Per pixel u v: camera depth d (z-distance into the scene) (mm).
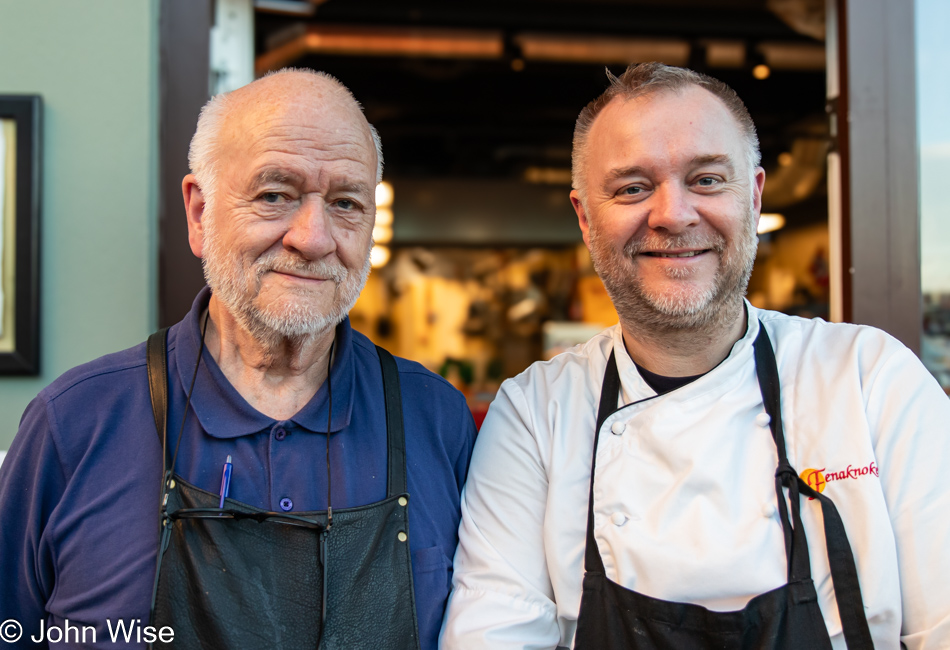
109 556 1117
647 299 1254
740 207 1256
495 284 6023
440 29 3775
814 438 1207
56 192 1855
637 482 1263
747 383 1295
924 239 2125
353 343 1367
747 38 3846
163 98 1920
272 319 1166
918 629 1115
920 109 2115
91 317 1858
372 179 1248
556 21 3682
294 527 1114
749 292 5691
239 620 1054
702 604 1153
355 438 1265
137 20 1878
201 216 1271
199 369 1224
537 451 1370
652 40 3922
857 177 2074
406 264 6008
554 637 1282
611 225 1275
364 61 4141
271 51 3691
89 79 1864
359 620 1113
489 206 6043
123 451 1167
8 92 1846
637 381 1354
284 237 1160
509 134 5418
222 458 1174
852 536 1141
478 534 1318
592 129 1342
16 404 1833
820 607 1122
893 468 1166
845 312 2119
